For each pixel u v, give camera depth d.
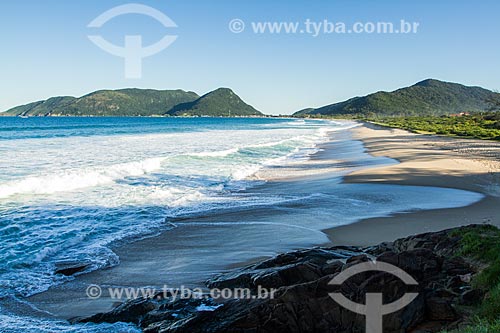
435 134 66.31
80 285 8.81
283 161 30.47
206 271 9.42
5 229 12.52
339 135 68.69
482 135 57.06
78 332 6.82
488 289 6.61
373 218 13.64
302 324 6.54
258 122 148.88
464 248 7.73
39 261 10.12
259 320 6.55
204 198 17.19
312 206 15.56
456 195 17.09
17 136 48.72
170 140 48.06
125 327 6.98
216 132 70.38
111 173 22.28
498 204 15.40
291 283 7.62
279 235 12.02
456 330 5.80
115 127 77.00
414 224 12.81
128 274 9.35
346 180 20.92
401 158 30.97
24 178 19.77
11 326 7.08
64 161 26.58
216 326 6.56
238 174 23.69
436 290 6.96
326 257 8.87
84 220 13.66
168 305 7.38
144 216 14.27
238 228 12.80
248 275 8.09
